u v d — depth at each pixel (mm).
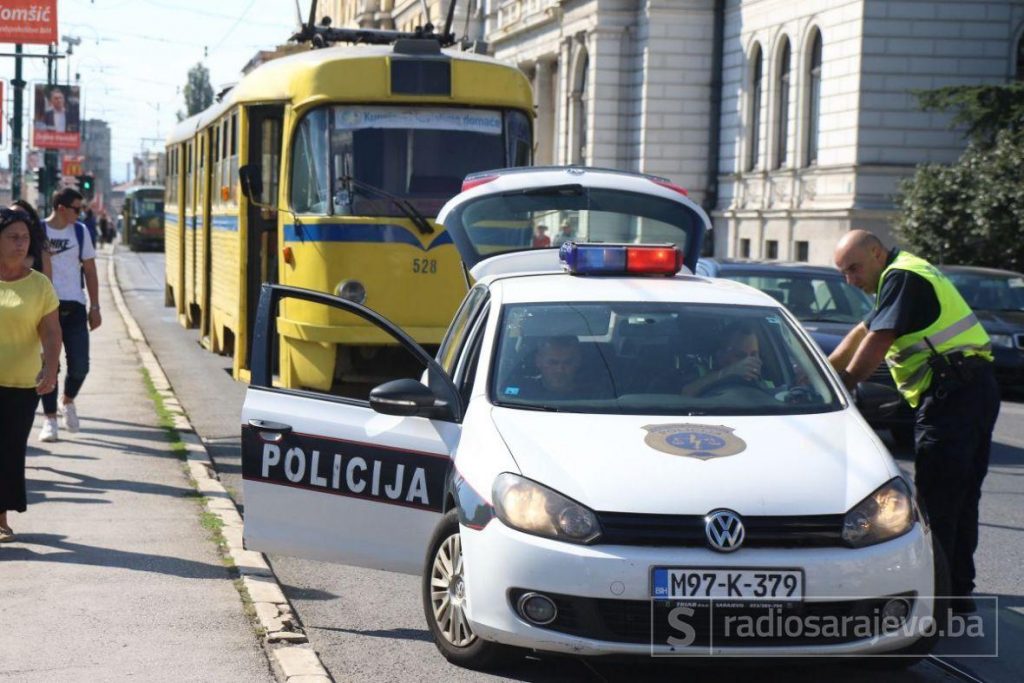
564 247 14312
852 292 28312
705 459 10969
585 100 95750
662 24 88188
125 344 40469
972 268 41438
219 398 30125
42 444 22219
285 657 11523
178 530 16141
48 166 84750
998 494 20781
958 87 57344
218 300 32969
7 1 48000
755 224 80375
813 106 75500
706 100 88875
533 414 11891
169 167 52875
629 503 10477
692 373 12531
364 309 12969
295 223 24562
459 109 24812
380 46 25641
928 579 10734
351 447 12648
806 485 10711
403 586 14734
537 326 12906
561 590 10367
